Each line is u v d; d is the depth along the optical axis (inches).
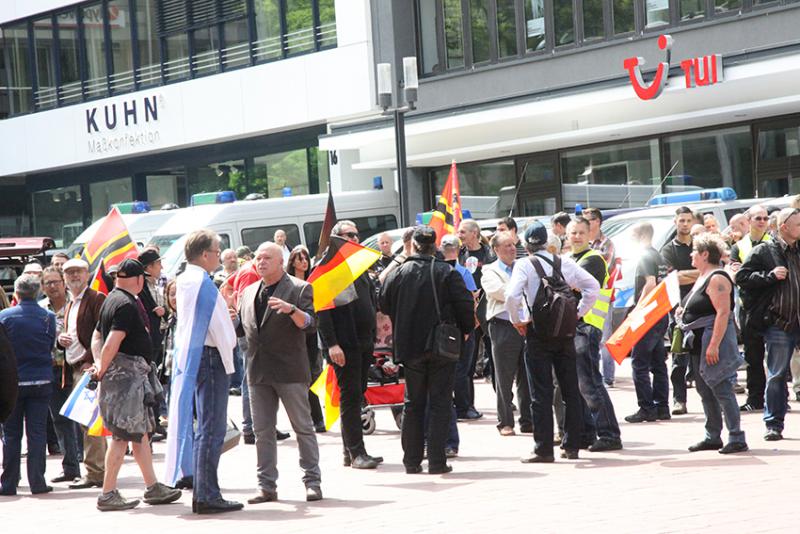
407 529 374.6
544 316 476.7
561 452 498.6
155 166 1584.6
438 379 477.1
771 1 1025.5
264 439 441.4
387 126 1256.2
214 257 428.5
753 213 637.9
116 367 446.6
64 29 1651.1
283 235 885.8
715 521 356.5
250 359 438.9
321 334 496.4
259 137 1459.2
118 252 685.3
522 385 572.1
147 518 425.4
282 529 387.2
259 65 1413.6
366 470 498.0
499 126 1195.3
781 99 988.6
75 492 502.0
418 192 1322.6
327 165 1397.6
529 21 1205.1
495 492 428.1
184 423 424.5
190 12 1494.8
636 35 1119.6
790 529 339.9
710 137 1102.4
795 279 502.6
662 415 588.1
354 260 486.6
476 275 644.7
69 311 525.0
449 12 1266.0
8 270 1064.8
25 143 1705.2
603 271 525.3
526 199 1243.2
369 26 1301.7
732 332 482.3
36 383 498.9
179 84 1498.5
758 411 597.9
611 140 1168.8
